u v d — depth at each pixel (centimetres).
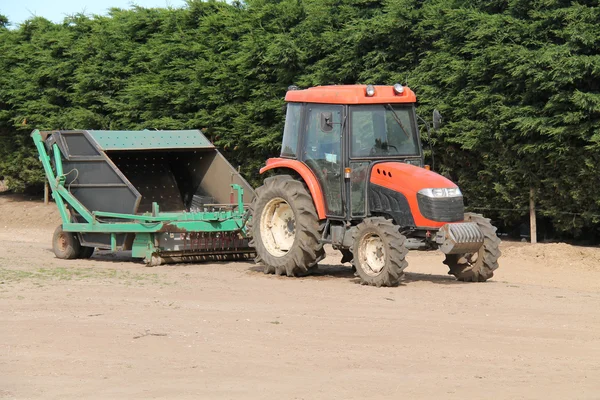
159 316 1853
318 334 1672
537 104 2995
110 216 2844
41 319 1812
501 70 3034
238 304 2017
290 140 2586
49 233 4125
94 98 4284
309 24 3503
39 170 4791
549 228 3334
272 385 1310
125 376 1369
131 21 4194
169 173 3172
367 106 2419
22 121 4603
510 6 3053
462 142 3138
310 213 2458
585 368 1426
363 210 2400
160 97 3912
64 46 4462
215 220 2762
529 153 3045
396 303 2036
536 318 1859
